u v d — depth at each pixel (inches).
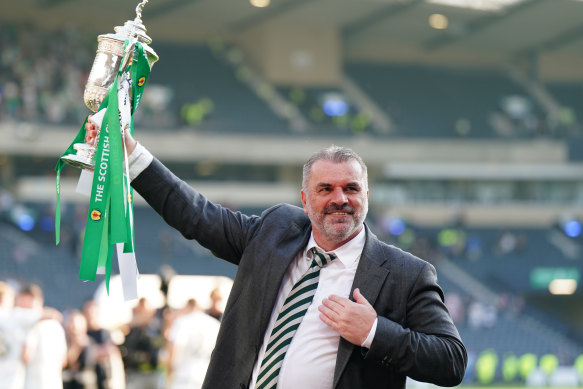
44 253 2110.0
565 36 3238.2
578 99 3344.0
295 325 211.2
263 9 2930.6
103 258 212.7
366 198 212.8
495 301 2464.3
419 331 209.6
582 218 2891.2
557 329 2383.1
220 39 3134.8
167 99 2812.5
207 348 641.6
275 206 227.8
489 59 3422.7
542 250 2763.3
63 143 2399.1
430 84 3253.0
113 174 204.7
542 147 2920.8
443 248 2657.5
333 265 214.7
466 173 2842.0
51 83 2583.7
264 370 209.9
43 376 557.6
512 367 1971.0
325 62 3102.9
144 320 685.3
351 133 2871.6
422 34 3221.0
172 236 2394.2
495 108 3169.3
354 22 3080.7
